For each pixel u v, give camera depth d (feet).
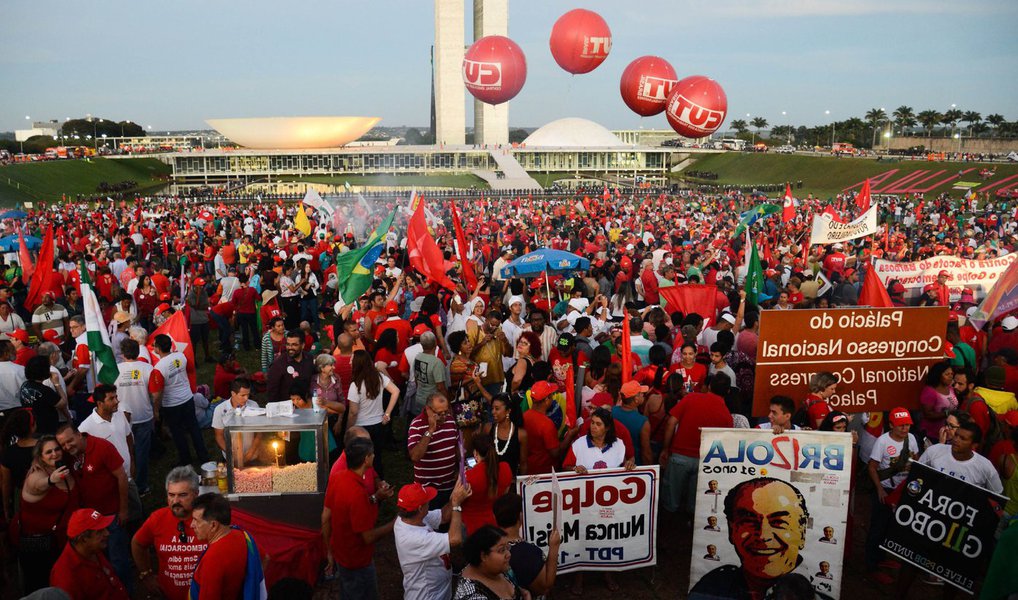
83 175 347.56
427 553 18.37
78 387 32.86
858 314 24.36
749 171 405.80
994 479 21.63
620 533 22.52
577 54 58.13
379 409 28.84
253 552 16.51
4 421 23.13
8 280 59.11
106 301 51.47
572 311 41.24
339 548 19.60
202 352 54.95
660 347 29.58
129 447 25.18
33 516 20.02
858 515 28.63
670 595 23.15
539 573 17.08
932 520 21.22
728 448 21.54
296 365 30.63
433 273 40.91
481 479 20.63
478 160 458.50
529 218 130.21
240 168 459.32
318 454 21.98
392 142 602.03
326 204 95.55
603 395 26.55
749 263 44.78
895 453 23.30
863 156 368.89
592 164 474.08
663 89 57.77
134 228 95.66
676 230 96.12
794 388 24.56
